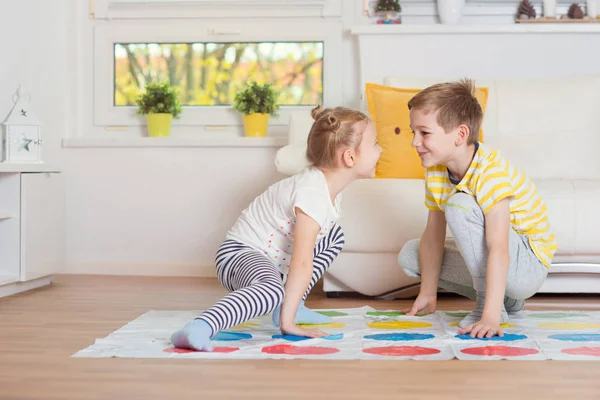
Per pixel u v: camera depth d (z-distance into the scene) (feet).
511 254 6.39
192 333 5.39
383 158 9.71
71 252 11.42
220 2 11.94
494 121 10.51
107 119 12.16
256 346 5.58
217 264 6.54
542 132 10.46
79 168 11.43
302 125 10.43
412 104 6.29
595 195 8.36
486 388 4.44
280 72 12.03
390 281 8.50
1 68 10.19
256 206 6.53
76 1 12.10
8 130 9.64
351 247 8.49
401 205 8.42
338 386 4.49
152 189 11.34
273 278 5.86
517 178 6.49
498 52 11.41
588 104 10.55
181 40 12.02
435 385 4.51
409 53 11.43
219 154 11.25
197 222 11.28
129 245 11.37
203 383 4.57
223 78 12.12
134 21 12.12
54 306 7.93
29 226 9.54
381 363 5.08
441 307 7.90
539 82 10.76
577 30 11.30
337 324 6.63
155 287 9.68
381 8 11.56
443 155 6.23
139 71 12.21
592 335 6.03
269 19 12.00
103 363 5.09
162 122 11.60
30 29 10.90
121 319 7.06
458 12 11.50
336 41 11.89
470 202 6.24
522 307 7.16
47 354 5.41
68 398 4.25
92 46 12.18
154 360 5.18
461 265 6.98
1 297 8.65
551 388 4.44
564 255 8.43
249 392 4.37
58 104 11.60
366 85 10.20
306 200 5.96
